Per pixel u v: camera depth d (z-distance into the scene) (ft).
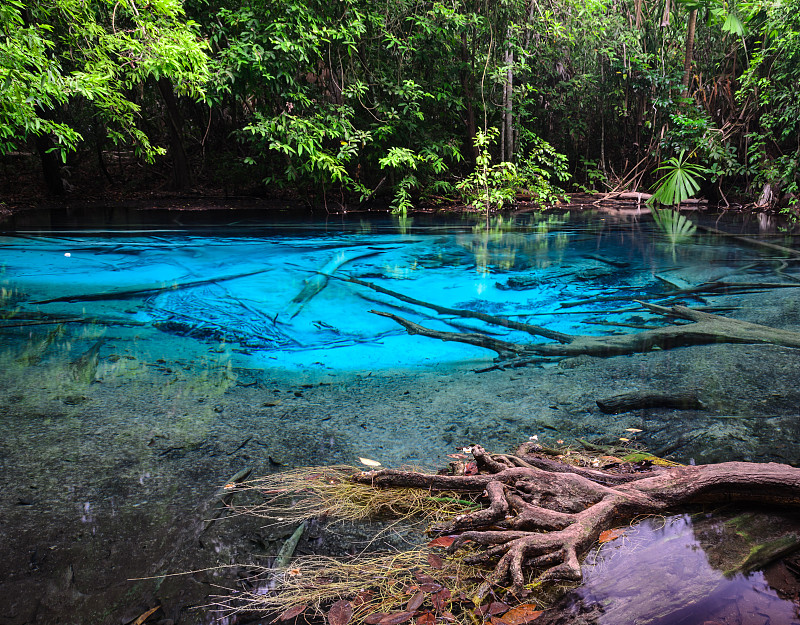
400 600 4.59
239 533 5.50
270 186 47.03
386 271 18.44
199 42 32.48
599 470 6.28
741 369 9.84
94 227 28.94
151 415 8.22
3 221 31.40
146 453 7.10
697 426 7.70
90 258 20.38
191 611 4.52
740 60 43.11
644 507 5.62
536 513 5.38
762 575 4.73
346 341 11.73
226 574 4.93
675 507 5.70
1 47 24.12
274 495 6.15
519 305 14.43
